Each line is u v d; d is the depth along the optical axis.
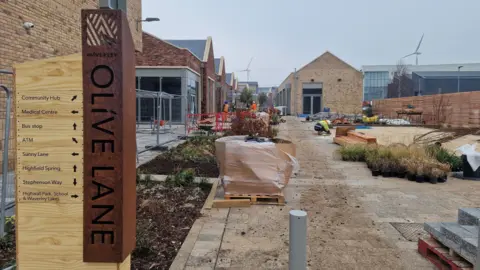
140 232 4.38
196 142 14.34
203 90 33.12
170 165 9.47
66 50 10.21
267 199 6.17
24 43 8.34
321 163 10.57
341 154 11.38
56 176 2.27
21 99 2.25
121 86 2.08
